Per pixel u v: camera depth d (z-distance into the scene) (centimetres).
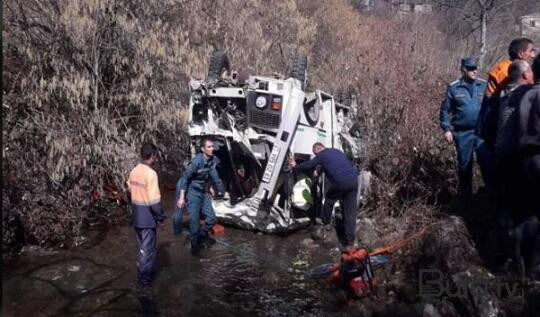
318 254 663
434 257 519
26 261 626
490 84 543
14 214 659
